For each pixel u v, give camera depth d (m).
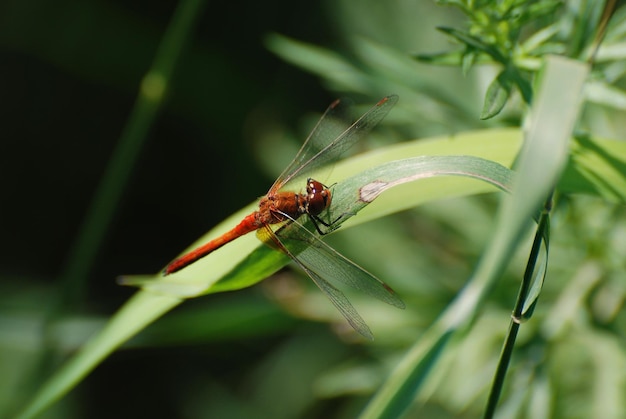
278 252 0.46
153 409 0.74
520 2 0.46
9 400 0.61
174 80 0.73
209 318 0.54
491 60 0.47
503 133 0.46
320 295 0.53
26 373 0.62
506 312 0.51
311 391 0.64
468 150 0.46
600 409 0.49
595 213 0.50
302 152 0.48
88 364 0.46
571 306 0.50
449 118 0.50
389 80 0.51
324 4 0.72
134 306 0.46
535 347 0.50
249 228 0.47
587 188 0.45
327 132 0.48
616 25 0.47
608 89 0.47
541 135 0.41
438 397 0.51
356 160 0.47
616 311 0.50
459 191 0.46
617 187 0.45
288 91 0.73
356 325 0.46
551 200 0.43
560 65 0.41
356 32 0.59
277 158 0.57
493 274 0.42
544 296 0.51
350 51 0.62
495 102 0.45
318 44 0.71
